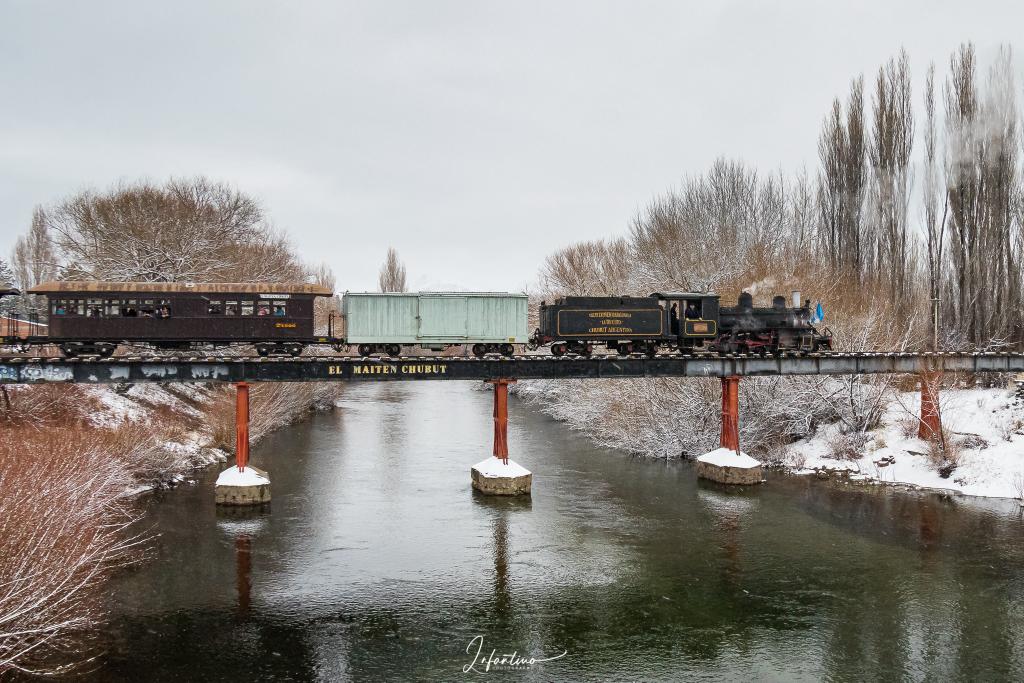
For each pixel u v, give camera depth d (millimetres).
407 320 29031
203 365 26047
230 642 16609
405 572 21031
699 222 56156
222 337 27594
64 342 26375
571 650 16406
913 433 33688
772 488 30828
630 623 17781
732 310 33375
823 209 50250
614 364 29625
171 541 23531
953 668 15539
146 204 47656
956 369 31594
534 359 28922
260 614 18141
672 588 19922
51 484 19203
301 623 17672
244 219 53031
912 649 16391
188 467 33562
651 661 15906
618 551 22859
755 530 24953
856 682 14969
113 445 28125
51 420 30641
